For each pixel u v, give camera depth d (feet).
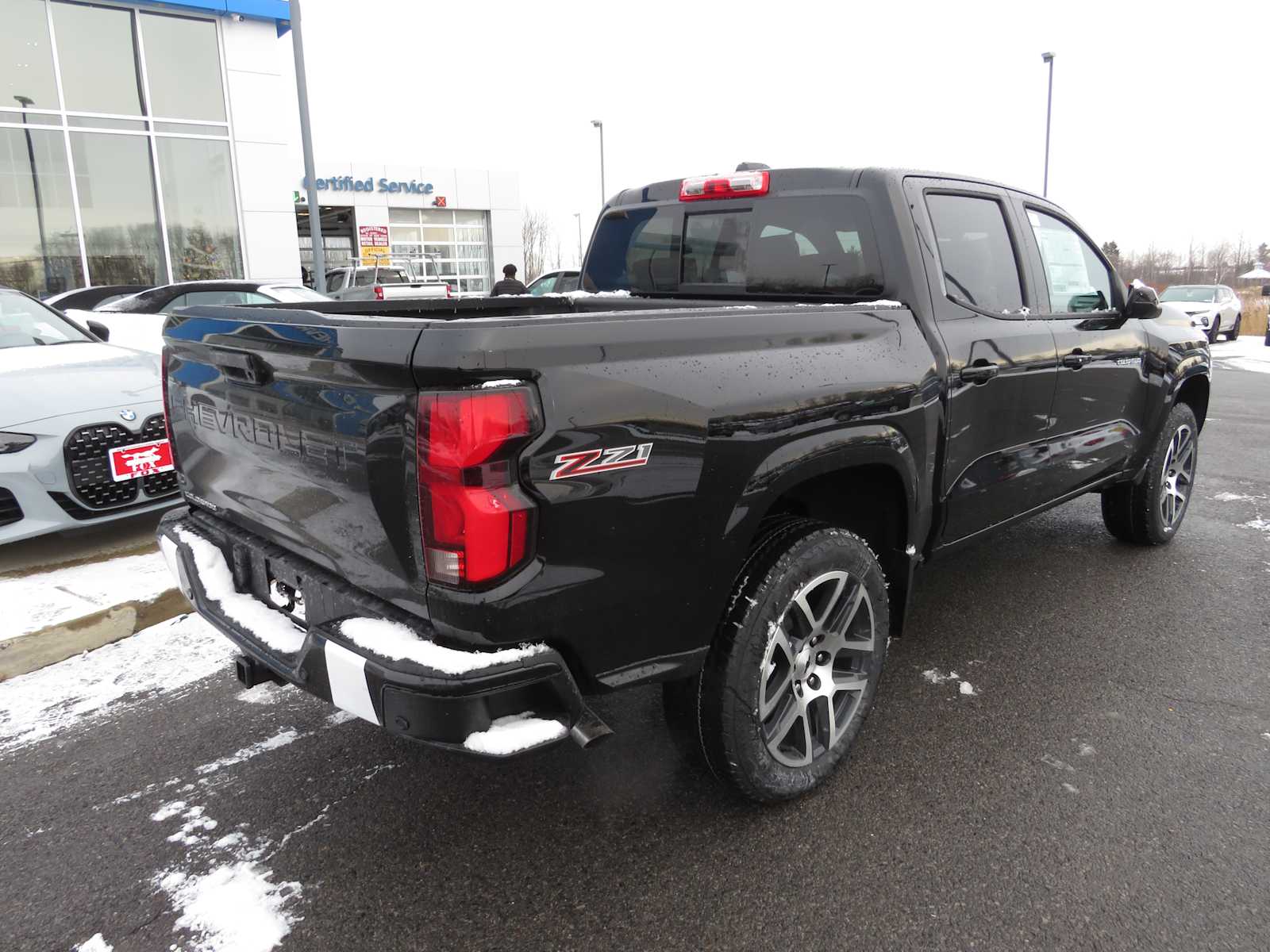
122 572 14.05
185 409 8.84
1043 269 12.04
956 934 6.79
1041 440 11.81
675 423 6.73
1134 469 14.84
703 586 7.21
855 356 8.41
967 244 10.68
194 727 10.09
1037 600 13.73
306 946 6.77
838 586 8.37
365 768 9.24
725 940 6.76
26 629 11.56
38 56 46.85
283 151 55.62
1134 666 11.42
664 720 10.16
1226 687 10.84
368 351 6.03
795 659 8.13
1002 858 7.67
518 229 117.91
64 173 48.44
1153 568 15.21
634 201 12.62
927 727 9.93
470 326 5.71
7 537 13.44
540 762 9.32
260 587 8.15
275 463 7.38
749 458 7.29
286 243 56.75
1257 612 13.19
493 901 7.22
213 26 51.88
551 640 6.41
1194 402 16.81
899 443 8.80
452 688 5.89
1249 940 6.69
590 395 6.21
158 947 6.76
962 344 9.86
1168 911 7.00
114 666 11.57
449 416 5.67
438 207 110.22
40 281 48.52
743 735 7.74
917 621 12.92
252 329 7.28
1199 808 8.38
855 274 10.03
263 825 8.29
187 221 52.95
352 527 6.63
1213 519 18.43
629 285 12.82
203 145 52.80
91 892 7.36
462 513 5.74
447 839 8.05
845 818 8.27
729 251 11.36
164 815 8.45
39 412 13.84
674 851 7.82
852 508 9.59
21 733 9.93
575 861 7.72
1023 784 8.80
